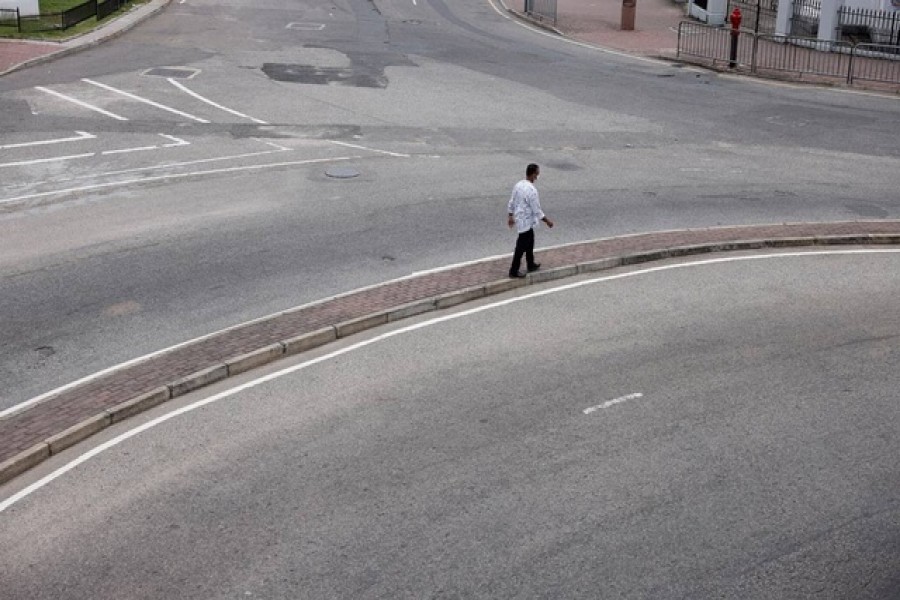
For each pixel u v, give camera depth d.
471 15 47.00
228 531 9.46
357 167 22.02
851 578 9.05
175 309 14.45
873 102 31.02
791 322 14.81
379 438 11.20
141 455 10.79
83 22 37.84
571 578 8.88
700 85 32.97
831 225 19.31
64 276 15.47
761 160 24.22
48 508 9.81
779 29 40.22
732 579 8.96
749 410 12.07
